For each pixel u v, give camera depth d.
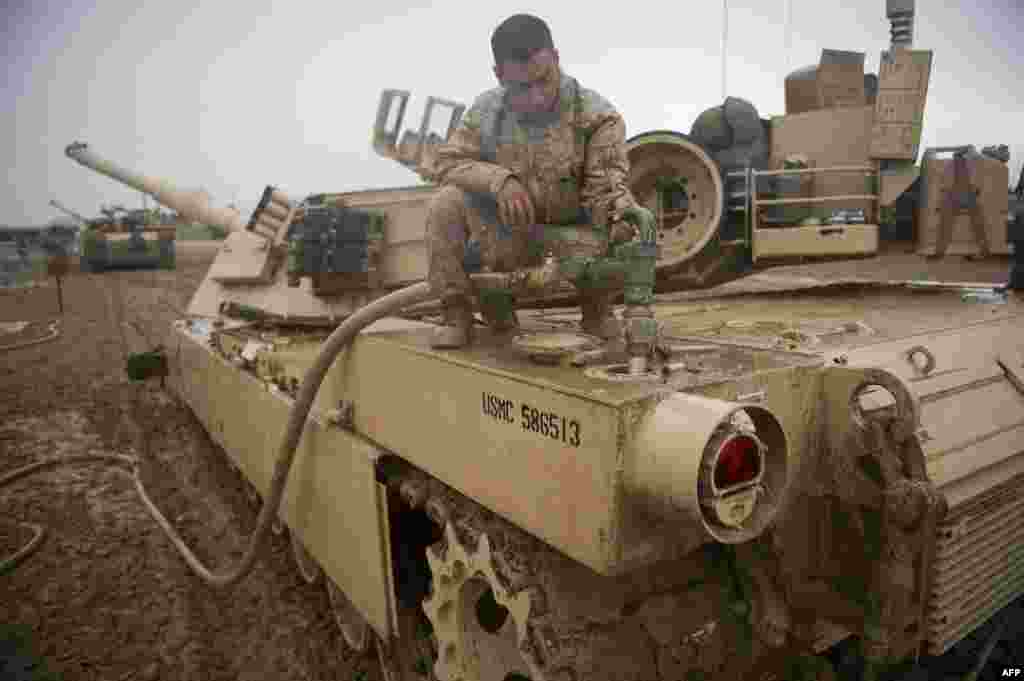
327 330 7.03
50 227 34.59
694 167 5.58
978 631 4.09
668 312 4.83
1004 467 3.15
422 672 3.91
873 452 2.50
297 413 4.05
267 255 7.45
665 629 2.76
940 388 3.20
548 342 2.78
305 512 4.82
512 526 2.85
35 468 8.48
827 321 3.97
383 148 6.05
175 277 33.69
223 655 4.77
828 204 5.76
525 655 2.48
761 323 3.90
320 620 5.18
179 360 9.77
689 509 1.92
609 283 2.89
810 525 2.91
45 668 4.62
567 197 3.04
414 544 4.21
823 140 5.78
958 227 5.60
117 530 6.80
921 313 4.44
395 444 3.53
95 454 8.93
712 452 1.92
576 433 2.24
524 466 2.52
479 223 3.06
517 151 2.98
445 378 3.00
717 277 5.90
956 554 2.97
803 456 2.68
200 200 12.27
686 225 5.66
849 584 2.85
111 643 4.91
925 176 5.66
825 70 5.97
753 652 2.94
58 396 12.38
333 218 6.31
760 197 5.61
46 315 22.17
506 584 2.61
